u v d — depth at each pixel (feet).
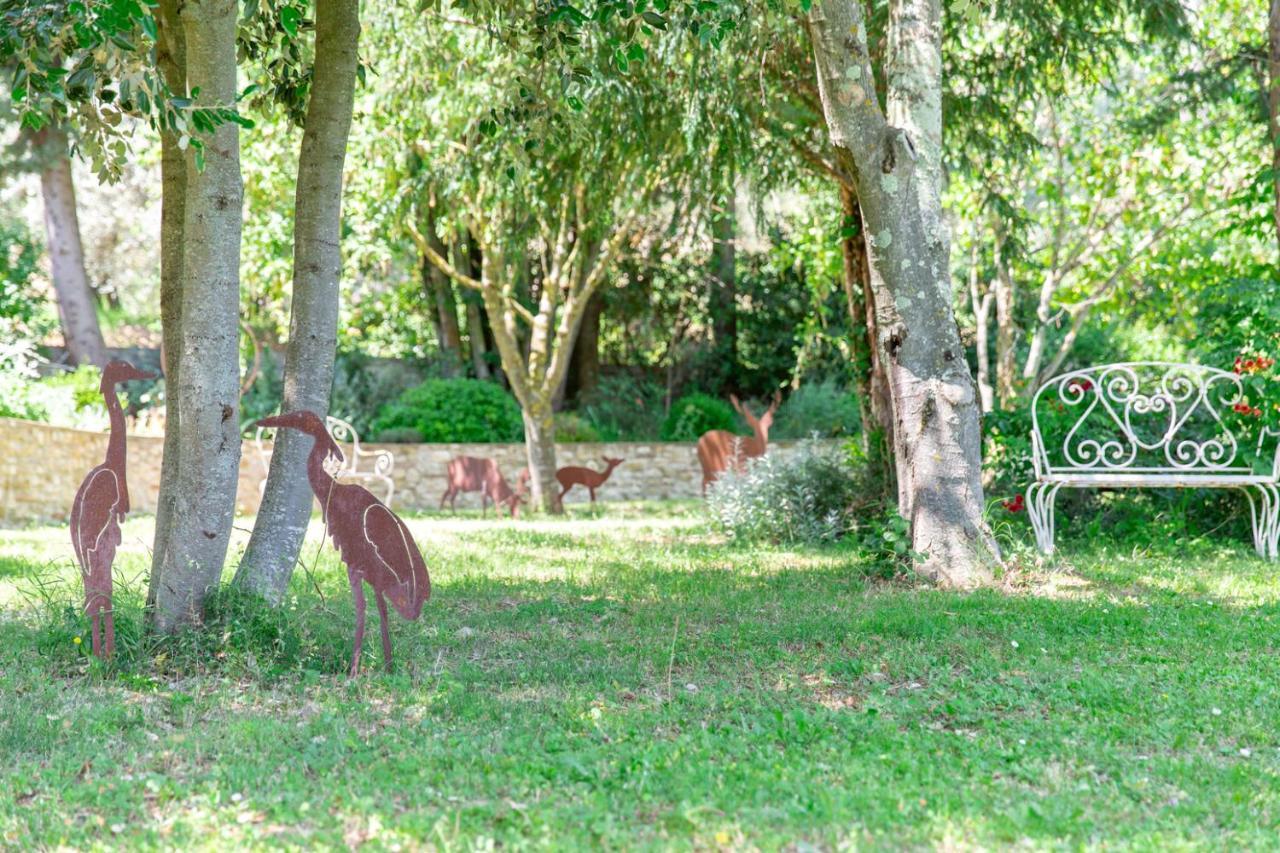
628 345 91.76
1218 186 56.54
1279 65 34.42
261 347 76.33
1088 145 58.95
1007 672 19.62
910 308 28.71
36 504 50.06
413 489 68.23
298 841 12.00
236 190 19.34
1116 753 15.20
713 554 36.37
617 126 36.99
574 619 24.81
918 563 28.91
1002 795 13.51
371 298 77.56
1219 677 19.26
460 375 82.53
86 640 19.61
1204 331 39.70
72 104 18.29
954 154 43.65
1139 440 36.55
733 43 33.47
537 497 58.23
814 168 41.34
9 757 14.67
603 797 13.21
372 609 24.94
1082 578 29.12
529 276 82.07
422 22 42.09
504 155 39.17
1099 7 39.86
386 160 48.29
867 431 40.47
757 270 89.71
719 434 55.36
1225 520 37.17
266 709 17.04
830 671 19.83
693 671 19.99
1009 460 37.32
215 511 19.63
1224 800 13.44
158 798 13.35
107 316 93.35
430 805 13.17
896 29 28.45
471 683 18.95
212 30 18.35
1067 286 65.16
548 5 22.86
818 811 12.78
